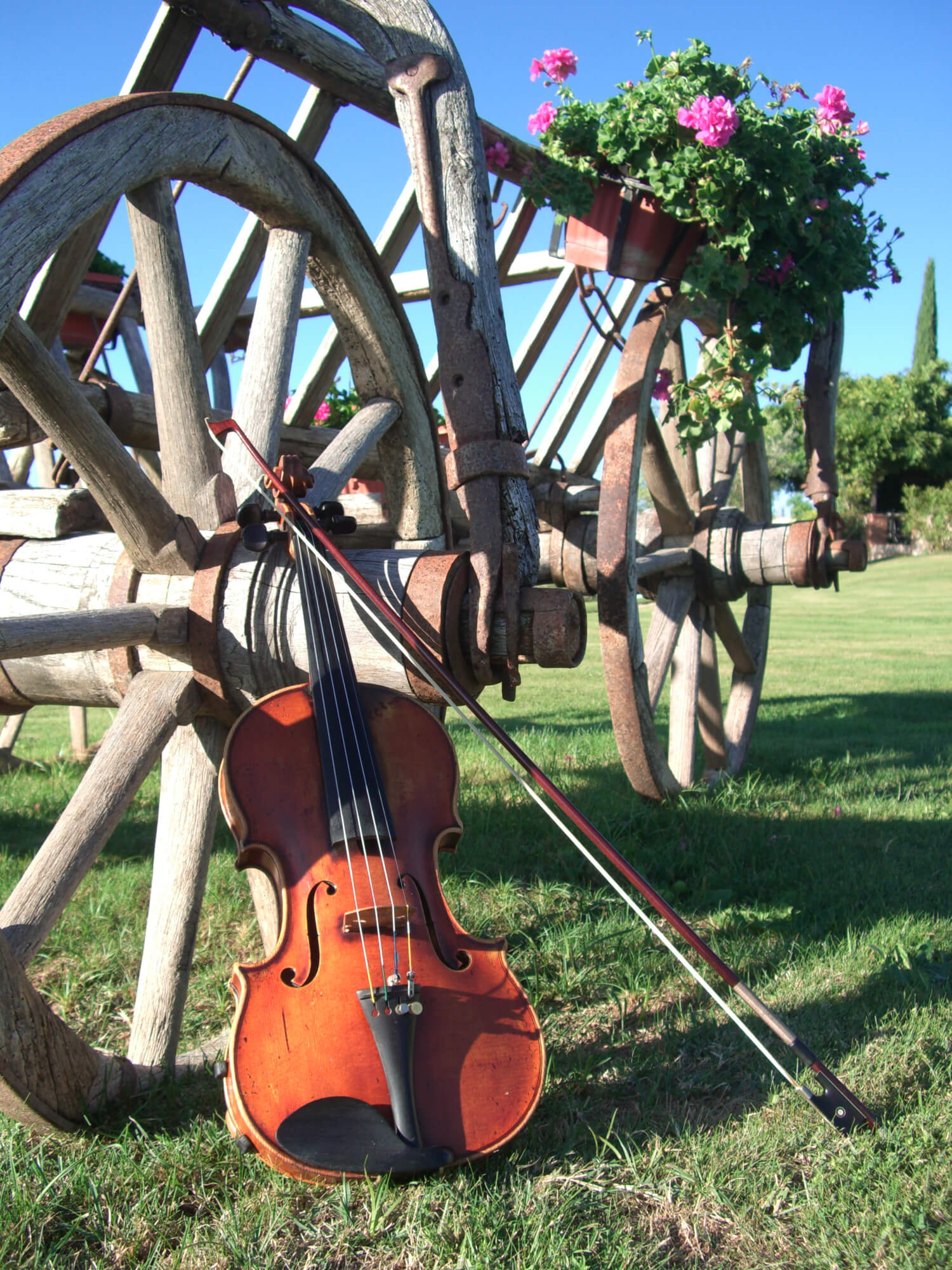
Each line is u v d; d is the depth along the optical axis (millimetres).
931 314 63062
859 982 2766
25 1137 2070
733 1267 1722
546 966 2988
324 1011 1806
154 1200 1888
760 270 3926
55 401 2174
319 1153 1612
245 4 3062
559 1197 1875
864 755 6121
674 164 3646
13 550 2799
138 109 2281
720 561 5059
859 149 4098
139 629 2340
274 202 2736
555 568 4867
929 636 16859
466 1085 1773
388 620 2293
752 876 3709
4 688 2895
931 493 43156
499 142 3785
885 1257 1728
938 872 3734
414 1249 1756
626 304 5777
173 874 2496
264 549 2367
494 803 4789
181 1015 2428
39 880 2168
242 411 2891
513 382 2863
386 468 3283
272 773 2143
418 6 3045
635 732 4090
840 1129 1996
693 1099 2248
